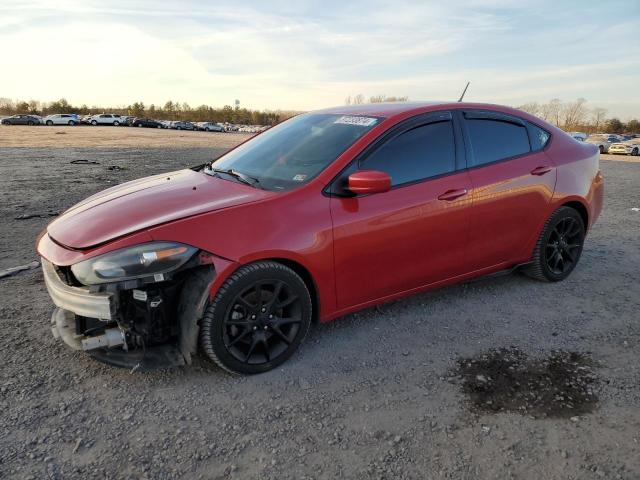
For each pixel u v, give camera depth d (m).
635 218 7.49
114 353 2.89
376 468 2.28
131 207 3.11
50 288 2.87
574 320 3.80
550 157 4.28
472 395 2.85
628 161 25.16
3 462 2.26
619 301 4.17
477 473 2.25
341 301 3.29
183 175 3.97
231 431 2.52
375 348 3.37
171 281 2.84
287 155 3.58
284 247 2.93
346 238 3.16
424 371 3.09
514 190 3.96
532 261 4.38
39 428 2.49
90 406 2.68
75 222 3.08
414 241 3.46
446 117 3.76
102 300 2.61
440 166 3.63
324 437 2.48
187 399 2.77
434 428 2.56
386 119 3.52
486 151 3.92
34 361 3.10
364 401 2.79
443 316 3.85
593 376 3.04
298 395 2.83
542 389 2.91
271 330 3.06
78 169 13.14
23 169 13.03
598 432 2.53
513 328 3.66
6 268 4.81
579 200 4.45
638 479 2.21
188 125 73.12
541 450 2.40
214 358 2.89
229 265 2.78
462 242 3.75
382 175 3.03
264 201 3.00
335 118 3.88
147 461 2.29
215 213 2.87
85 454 2.33
